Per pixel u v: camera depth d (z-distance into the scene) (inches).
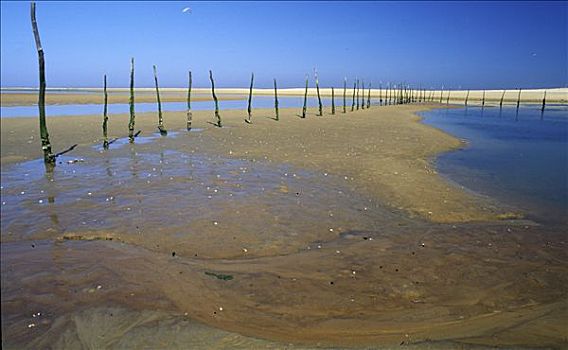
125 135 993.5
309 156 713.6
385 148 809.5
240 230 370.3
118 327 224.1
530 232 367.6
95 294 261.0
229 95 4284.0
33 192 492.1
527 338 206.1
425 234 364.5
